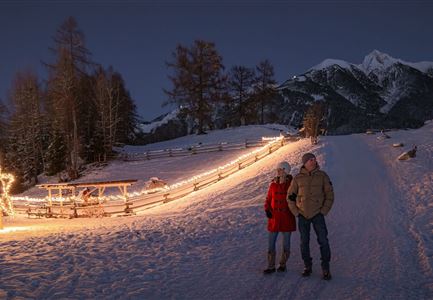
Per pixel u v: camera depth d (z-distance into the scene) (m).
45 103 53.38
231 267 8.91
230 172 29.77
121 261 9.39
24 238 12.93
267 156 31.72
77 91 47.28
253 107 71.19
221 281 7.96
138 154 50.25
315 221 8.05
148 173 42.12
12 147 56.72
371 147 28.95
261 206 16.98
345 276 8.08
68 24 44.53
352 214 14.01
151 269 8.73
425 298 6.78
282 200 8.45
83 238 12.33
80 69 45.53
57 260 9.46
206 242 11.45
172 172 40.50
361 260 9.10
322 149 29.00
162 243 11.32
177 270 8.70
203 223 14.54
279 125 64.12
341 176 20.98
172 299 7.04
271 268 8.38
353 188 18.25
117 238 12.10
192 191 27.22
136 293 7.25
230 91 65.56
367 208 14.69
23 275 8.20
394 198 15.85
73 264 9.13
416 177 18.92
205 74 60.88
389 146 28.08
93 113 58.66
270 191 8.61
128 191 37.25
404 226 11.99
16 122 56.47
